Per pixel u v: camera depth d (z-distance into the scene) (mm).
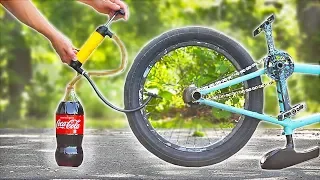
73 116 4895
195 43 4945
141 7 18531
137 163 5941
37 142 7762
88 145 7328
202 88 4973
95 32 4805
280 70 4973
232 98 5047
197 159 4969
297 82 15312
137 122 4922
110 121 17188
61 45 4727
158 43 4910
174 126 6781
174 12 18500
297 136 7656
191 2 18344
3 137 8445
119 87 18906
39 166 5758
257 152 6613
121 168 5660
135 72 4902
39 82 18688
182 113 6754
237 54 4980
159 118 6695
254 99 4996
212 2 18047
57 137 4930
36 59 19453
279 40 16828
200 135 6402
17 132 9305
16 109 18031
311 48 16219
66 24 18500
